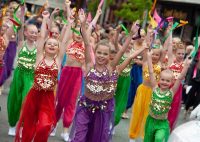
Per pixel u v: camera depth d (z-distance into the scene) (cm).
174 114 991
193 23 3084
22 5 980
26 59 923
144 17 2570
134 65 1225
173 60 1049
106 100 752
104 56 731
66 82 968
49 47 792
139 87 985
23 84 923
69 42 987
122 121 1236
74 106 962
